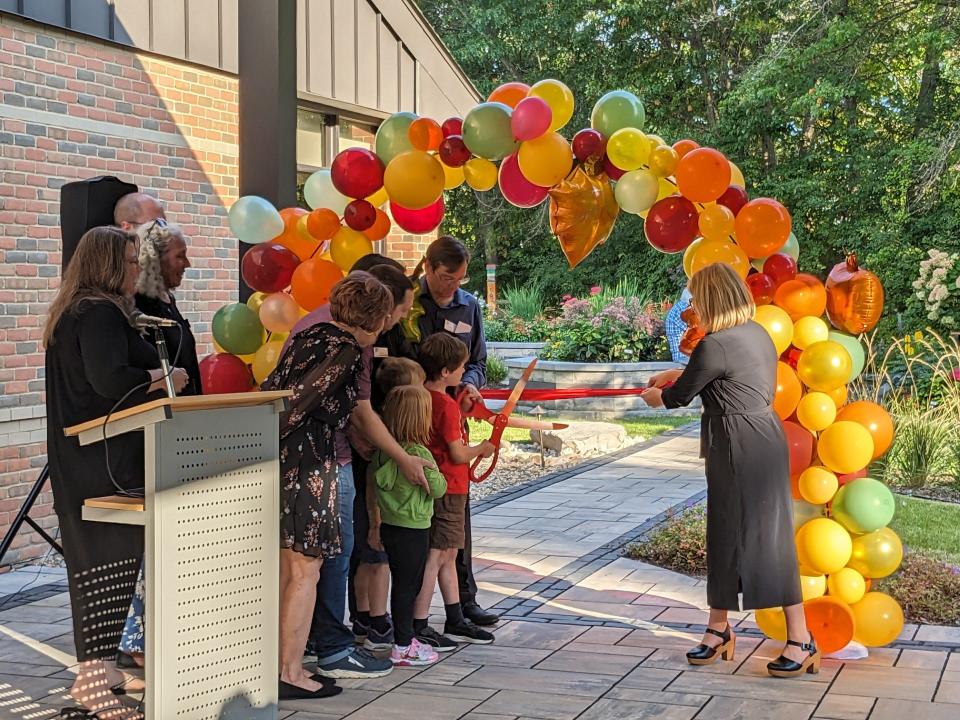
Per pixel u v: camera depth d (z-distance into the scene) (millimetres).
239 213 5254
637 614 5562
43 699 4367
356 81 10328
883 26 21906
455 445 4953
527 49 30219
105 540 4059
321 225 5309
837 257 23969
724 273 4586
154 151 7715
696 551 6605
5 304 6594
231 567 3648
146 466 3436
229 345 5320
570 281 29969
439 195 5523
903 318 15000
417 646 4789
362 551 4844
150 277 4312
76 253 4070
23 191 6699
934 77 22875
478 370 5469
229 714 3645
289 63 6586
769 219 4867
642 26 28125
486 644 5074
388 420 4711
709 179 4828
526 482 9836
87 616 4078
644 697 4324
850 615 4711
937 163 18703
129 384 3939
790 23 24984
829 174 23469
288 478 4176
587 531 7617
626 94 5152
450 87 11484
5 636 5254
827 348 4824
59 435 4043
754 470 4516
